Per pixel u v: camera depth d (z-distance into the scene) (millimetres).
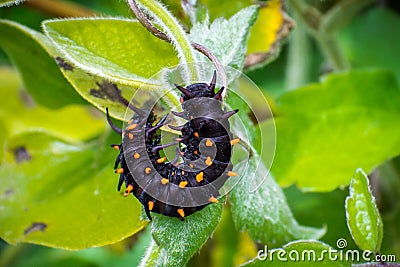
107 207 360
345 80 409
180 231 324
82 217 363
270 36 397
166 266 322
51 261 440
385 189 426
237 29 343
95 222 359
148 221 336
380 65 453
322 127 405
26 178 378
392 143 400
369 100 408
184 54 329
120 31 340
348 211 336
